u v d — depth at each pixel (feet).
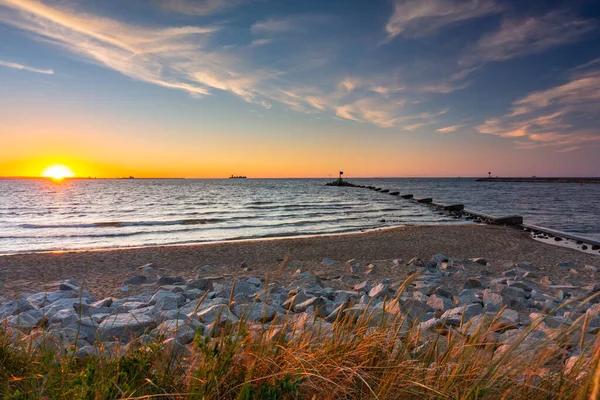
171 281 35.99
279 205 162.40
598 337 8.45
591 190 357.61
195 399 8.30
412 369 9.74
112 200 193.47
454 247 65.72
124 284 36.17
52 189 353.10
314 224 100.73
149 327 18.39
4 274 42.83
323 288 33.60
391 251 62.08
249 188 391.45
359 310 18.60
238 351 10.39
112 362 9.71
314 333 12.49
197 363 10.66
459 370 9.37
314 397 8.23
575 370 8.75
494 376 8.75
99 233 82.64
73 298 27.61
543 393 8.64
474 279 34.42
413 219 115.03
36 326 18.97
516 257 57.16
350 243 68.44
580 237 74.64
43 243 70.90
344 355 10.28
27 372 9.73
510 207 161.68
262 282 36.04
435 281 35.81
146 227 92.58
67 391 8.16
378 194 272.10
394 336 11.48
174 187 425.69
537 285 36.01
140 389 8.71
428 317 21.95
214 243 67.87
